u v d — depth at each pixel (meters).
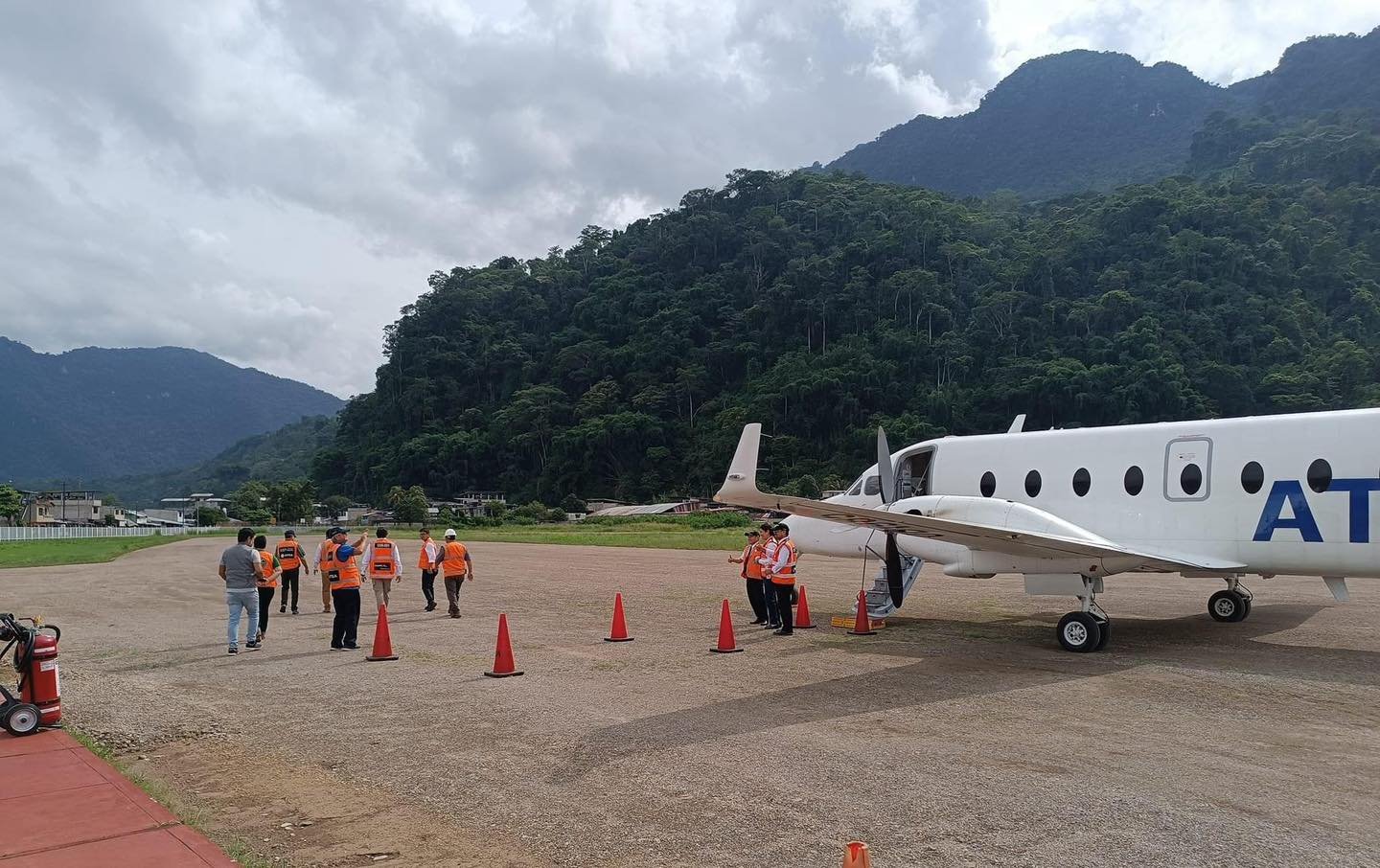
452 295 179.00
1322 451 11.24
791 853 4.87
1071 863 4.69
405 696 9.35
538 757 6.89
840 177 186.00
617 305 168.38
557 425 145.62
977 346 124.69
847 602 17.86
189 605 19.59
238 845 5.08
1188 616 15.04
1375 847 4.91
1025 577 12.35
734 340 148.38
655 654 11.79
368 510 137.38
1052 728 7.67
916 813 5.49
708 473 120.00
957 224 155.62
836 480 103.12
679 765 6.58
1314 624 13.97
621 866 4.73
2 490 104.88
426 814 5.63
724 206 181.12
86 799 5.88
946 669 10.55
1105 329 120.56
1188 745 7.09
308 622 16.06
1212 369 106.88
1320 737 7.36
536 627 14.80
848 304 140.75
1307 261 128.50
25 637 7.97
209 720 8.34
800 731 7.61
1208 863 4.69
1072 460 13.35
